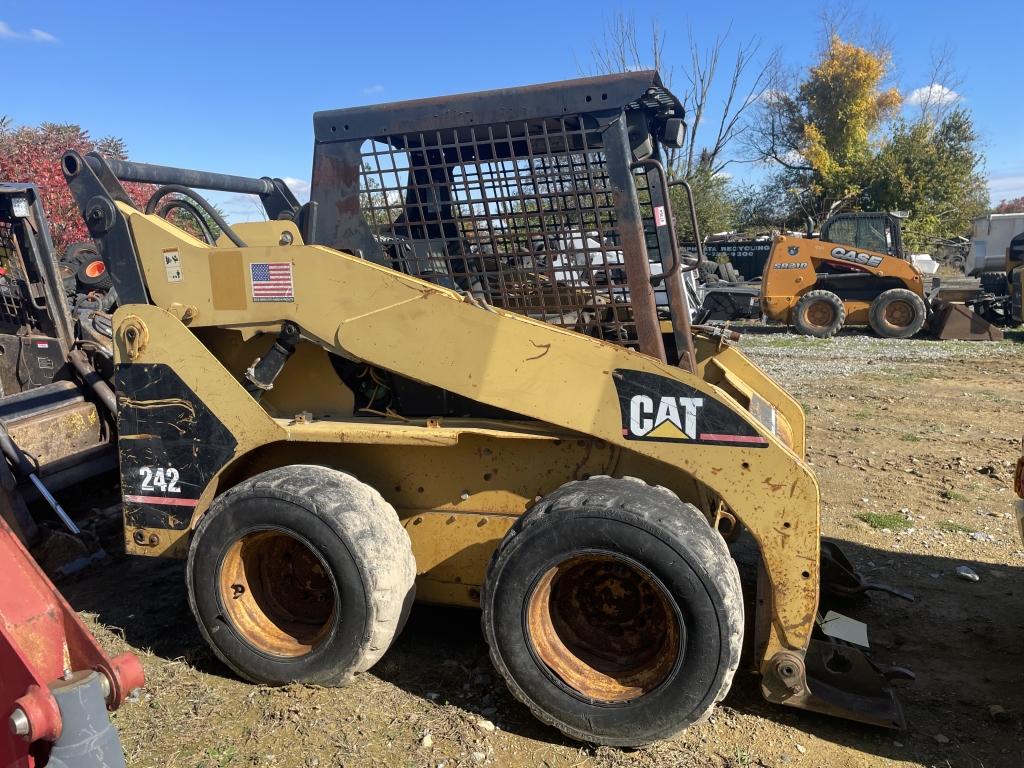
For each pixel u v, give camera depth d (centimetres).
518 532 293
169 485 352
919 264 2139
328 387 369
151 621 401
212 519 326
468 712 316
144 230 357
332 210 358
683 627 274
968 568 458
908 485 614
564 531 283
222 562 327
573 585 309
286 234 375
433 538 347
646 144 376
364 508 317
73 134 1416
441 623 396
